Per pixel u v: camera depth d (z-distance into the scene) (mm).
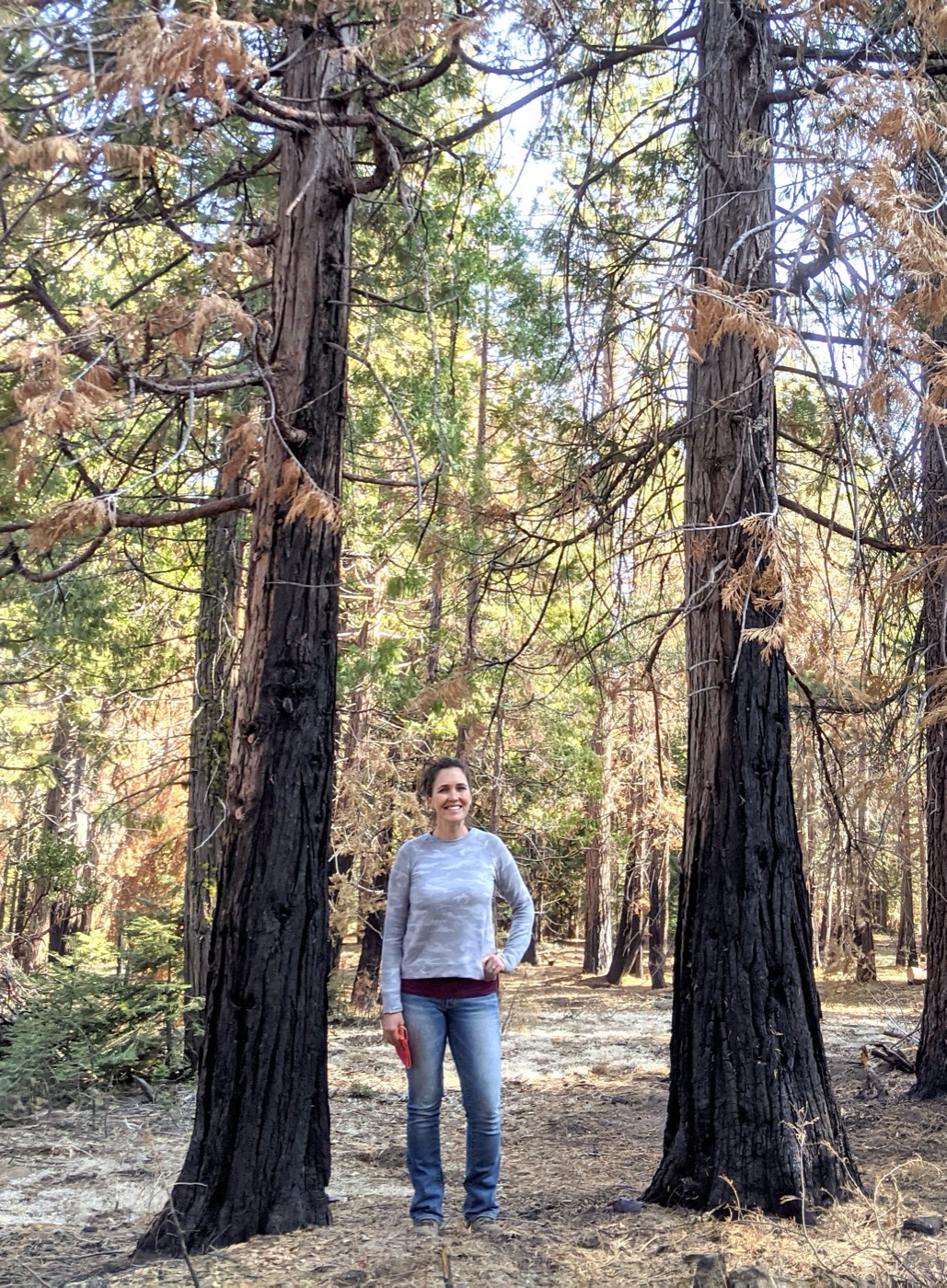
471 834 4461
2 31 3350
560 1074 10695
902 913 23203
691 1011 4648
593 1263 3688
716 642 4797
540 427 7184
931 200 4375
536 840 20453
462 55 5000
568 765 18281
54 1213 5531
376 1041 13000
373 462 9570
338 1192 5656
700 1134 4527
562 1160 6336
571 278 6637
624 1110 8469
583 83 6117
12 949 19312
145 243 7152
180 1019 10320
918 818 8836
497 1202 4828
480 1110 4277
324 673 4734
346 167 4953
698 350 4109
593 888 25250
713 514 4898
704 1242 3926
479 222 7230
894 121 3947
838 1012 14531
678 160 7020
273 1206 4328
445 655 13648
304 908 4562
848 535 5484
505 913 19234
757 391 4918
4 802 24406
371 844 15312
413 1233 4066
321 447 4777
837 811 6062
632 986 22547
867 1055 9031
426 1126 4289
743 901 4602
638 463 6035
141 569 6609
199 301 3770
